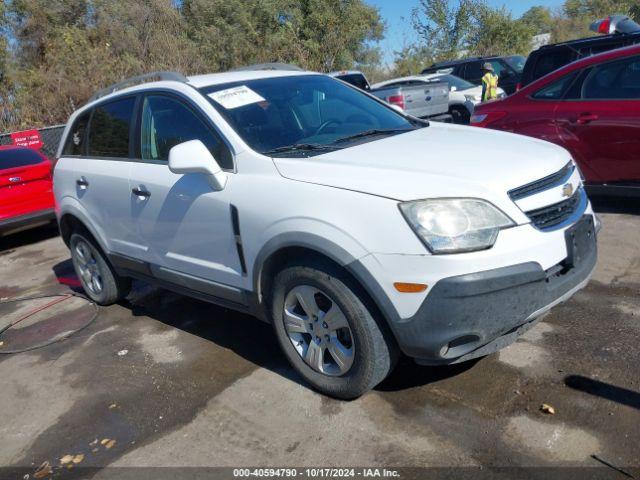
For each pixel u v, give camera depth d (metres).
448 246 2.65
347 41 25.19
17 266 7.15
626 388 2.99
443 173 2.89
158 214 3.92
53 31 23.27
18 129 17.45
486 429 2.83
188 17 26.41
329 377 3.21
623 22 8.24
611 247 4.91
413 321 2.73
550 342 3.52
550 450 2.63
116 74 19.72
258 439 3.00
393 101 10.91
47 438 3.27
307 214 2.98
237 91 3.87
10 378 4.07
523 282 2.72
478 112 6.62
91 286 5.25
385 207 2.77
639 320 3.64
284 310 3.31
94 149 4.72
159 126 4.04
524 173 2.94
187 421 3.24
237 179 3.39
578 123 5.63
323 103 4.11
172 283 4.16
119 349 4.27
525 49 25.67
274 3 24.59
